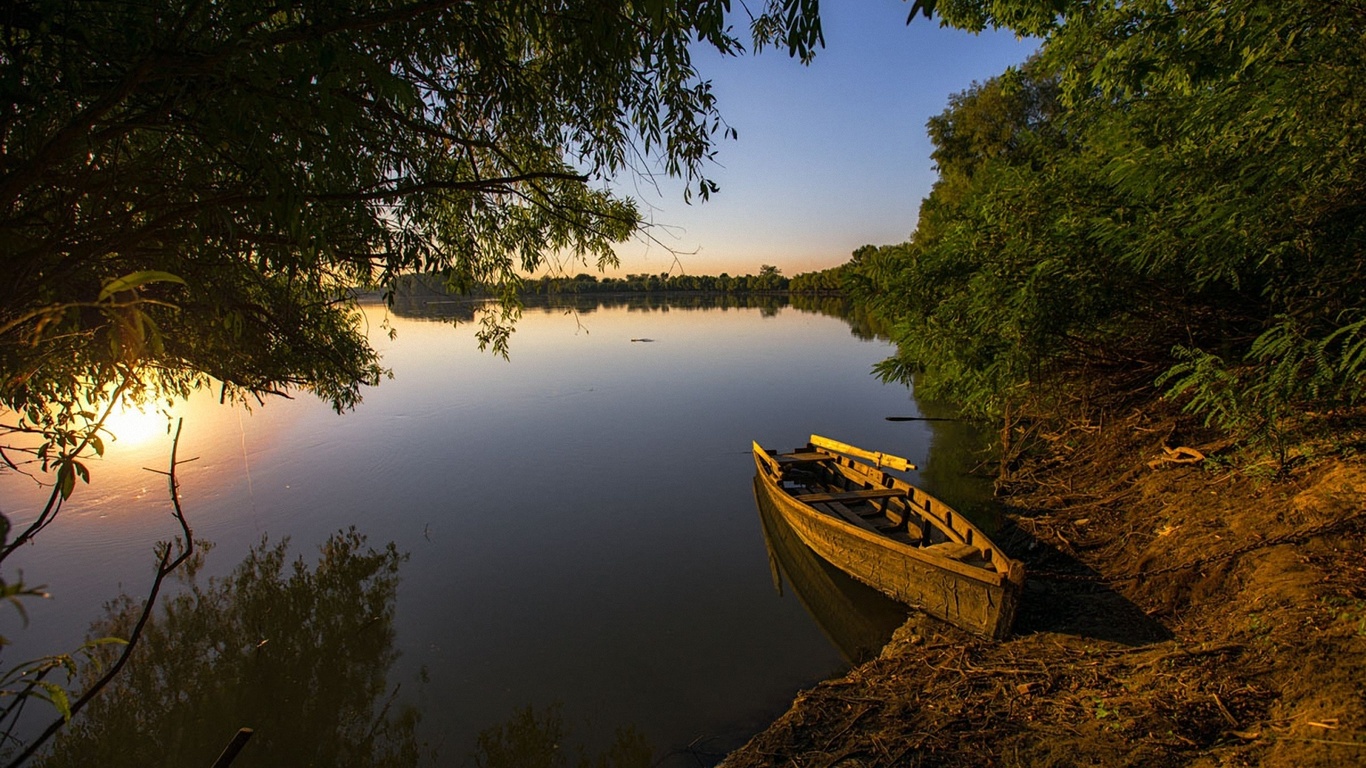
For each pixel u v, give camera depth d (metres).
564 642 6.11
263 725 5.22
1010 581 5.07
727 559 7.88
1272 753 3.19
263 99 1.95
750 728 4.77
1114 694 4.15
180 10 2.06
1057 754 3.72
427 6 2.06
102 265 2.38
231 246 2.49
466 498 10.17
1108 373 8.24
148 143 2.44
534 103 3.35
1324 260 4.35
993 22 7.85
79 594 7.14
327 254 2.62
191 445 12.73
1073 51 6.59
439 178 3.30
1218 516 5.64
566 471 11.55
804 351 28.52
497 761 4.64
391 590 7.24
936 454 12.12
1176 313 6.65
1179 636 4.69
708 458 12.34
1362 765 2.86
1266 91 4.09
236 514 9.45
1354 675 3.35
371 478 11.13
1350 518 4.45
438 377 21.98
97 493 9.97
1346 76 3.62
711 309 67.00
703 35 2.36
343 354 6.78
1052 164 7.24
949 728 4.19
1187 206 4.78
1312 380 4.25
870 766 3.98
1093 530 7.04
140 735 5.14
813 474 10.68
